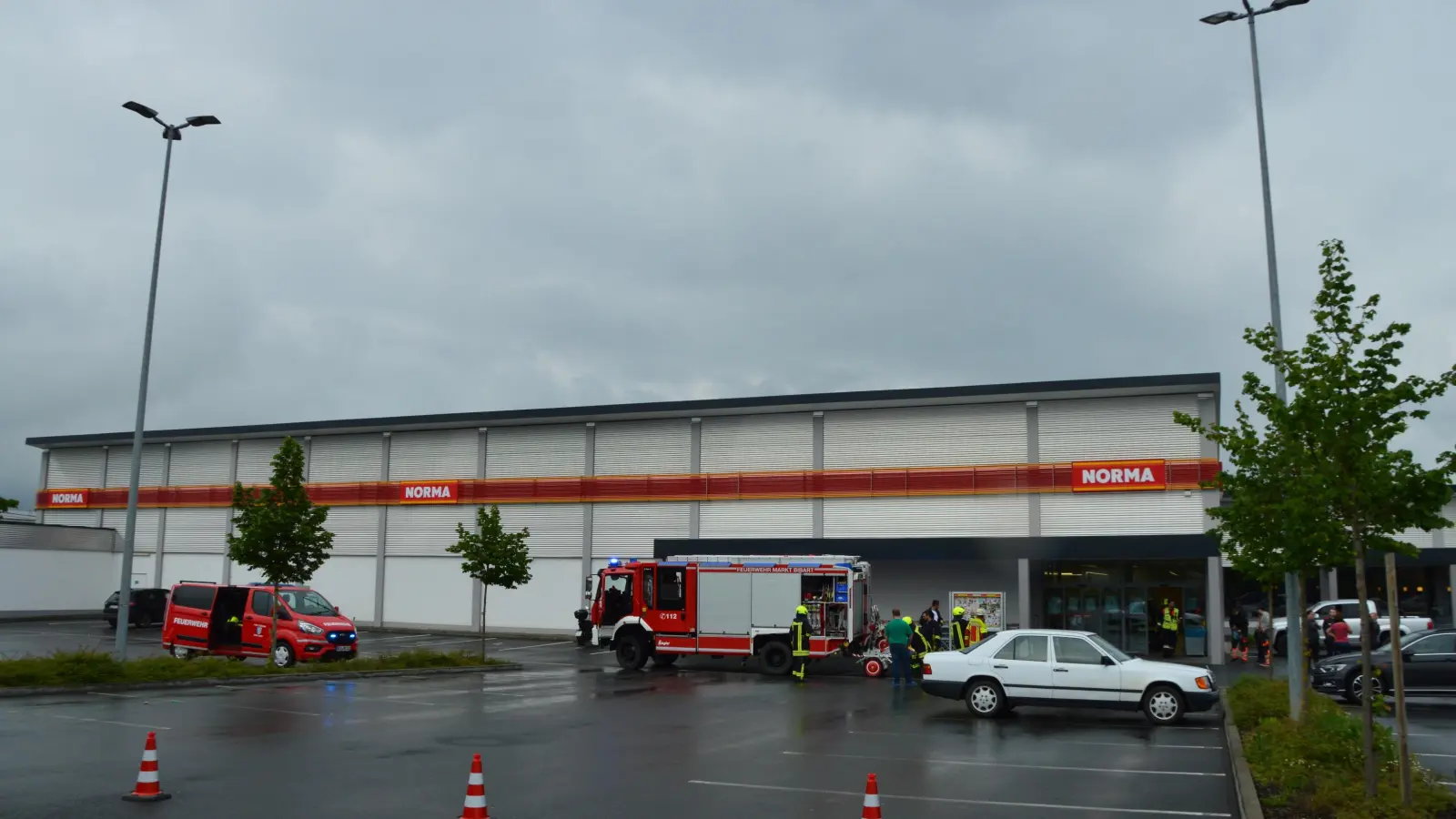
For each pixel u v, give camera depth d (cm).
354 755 1428
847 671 3027
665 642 3036
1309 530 1249
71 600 5359
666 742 1619
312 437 5141
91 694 2112
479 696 2248
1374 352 1132
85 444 5716
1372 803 1030
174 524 5403
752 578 3002
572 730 1736
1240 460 1556
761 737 1684
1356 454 1078
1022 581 3478
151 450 5559
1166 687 1884
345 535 4975
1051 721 1945
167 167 2784
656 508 4362
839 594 2931
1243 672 3102
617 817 1080
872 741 1656
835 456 4069
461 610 4688
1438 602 3856
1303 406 1099
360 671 2739
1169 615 3375
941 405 3928
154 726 1667
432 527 4800
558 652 3697
